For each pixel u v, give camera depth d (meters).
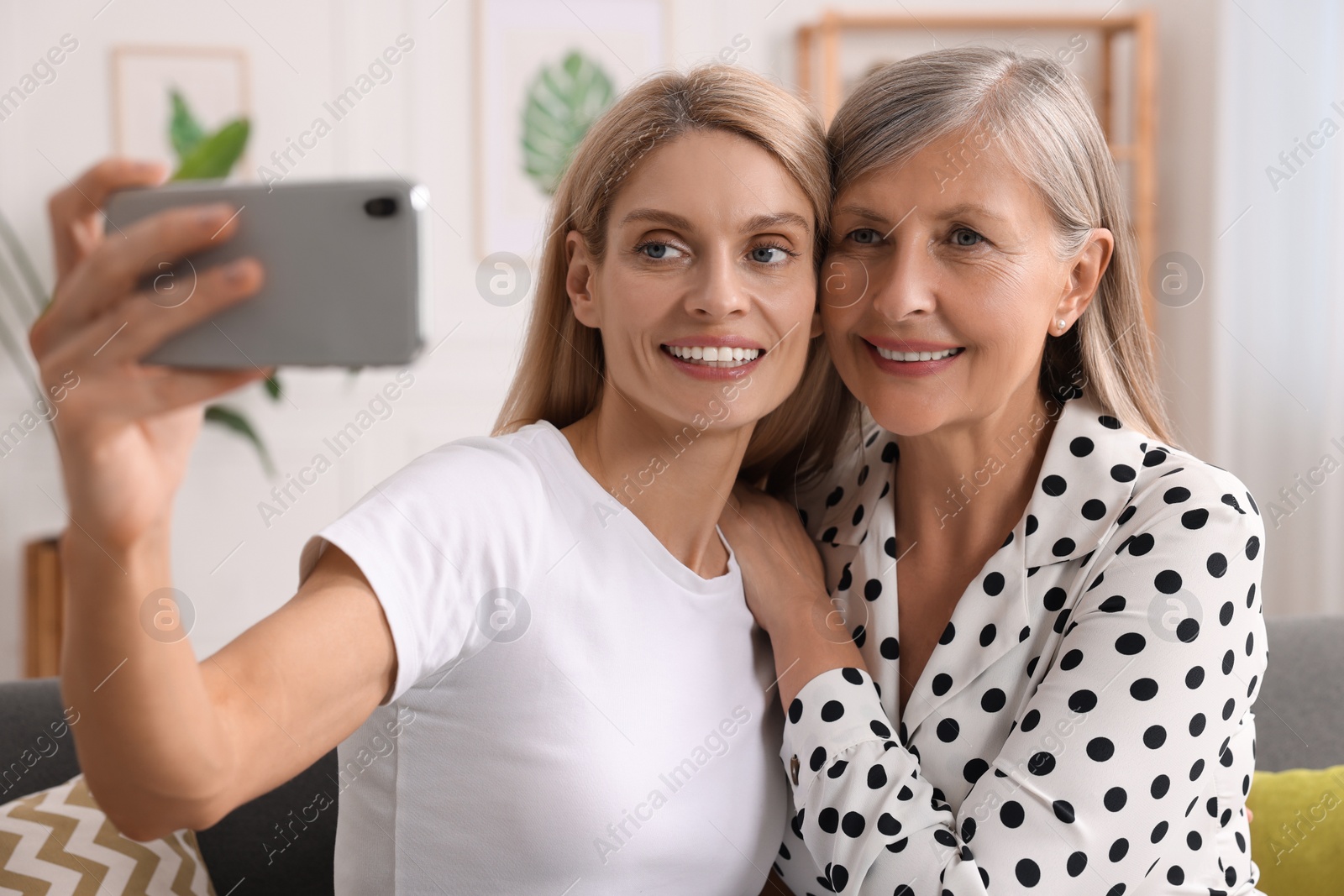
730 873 1.12
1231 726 1.06
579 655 1.01
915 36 3.68
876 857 1.03
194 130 3.45
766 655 1.19
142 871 1.28
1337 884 1.39
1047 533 1.13
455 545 0.94
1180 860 1.07
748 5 3.67
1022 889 0.98
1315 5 3.13
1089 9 3.75
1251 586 1.07
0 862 1.21
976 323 1.06
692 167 1.00
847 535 1.25
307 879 1.45
